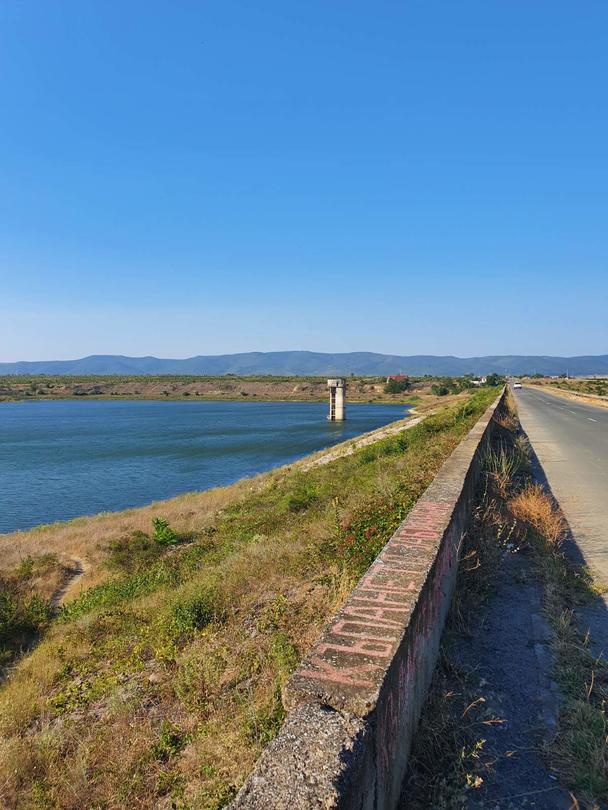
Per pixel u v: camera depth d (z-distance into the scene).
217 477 36.16
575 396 57.25
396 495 8.58
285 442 52.78
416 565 3.72
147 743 4.18
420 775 2.93
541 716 3.48
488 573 5.74
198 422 80.62
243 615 6.36
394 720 2.56
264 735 3.56
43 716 5.55
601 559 6.64
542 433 22.25
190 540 17.19
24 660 8.65
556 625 4.69
